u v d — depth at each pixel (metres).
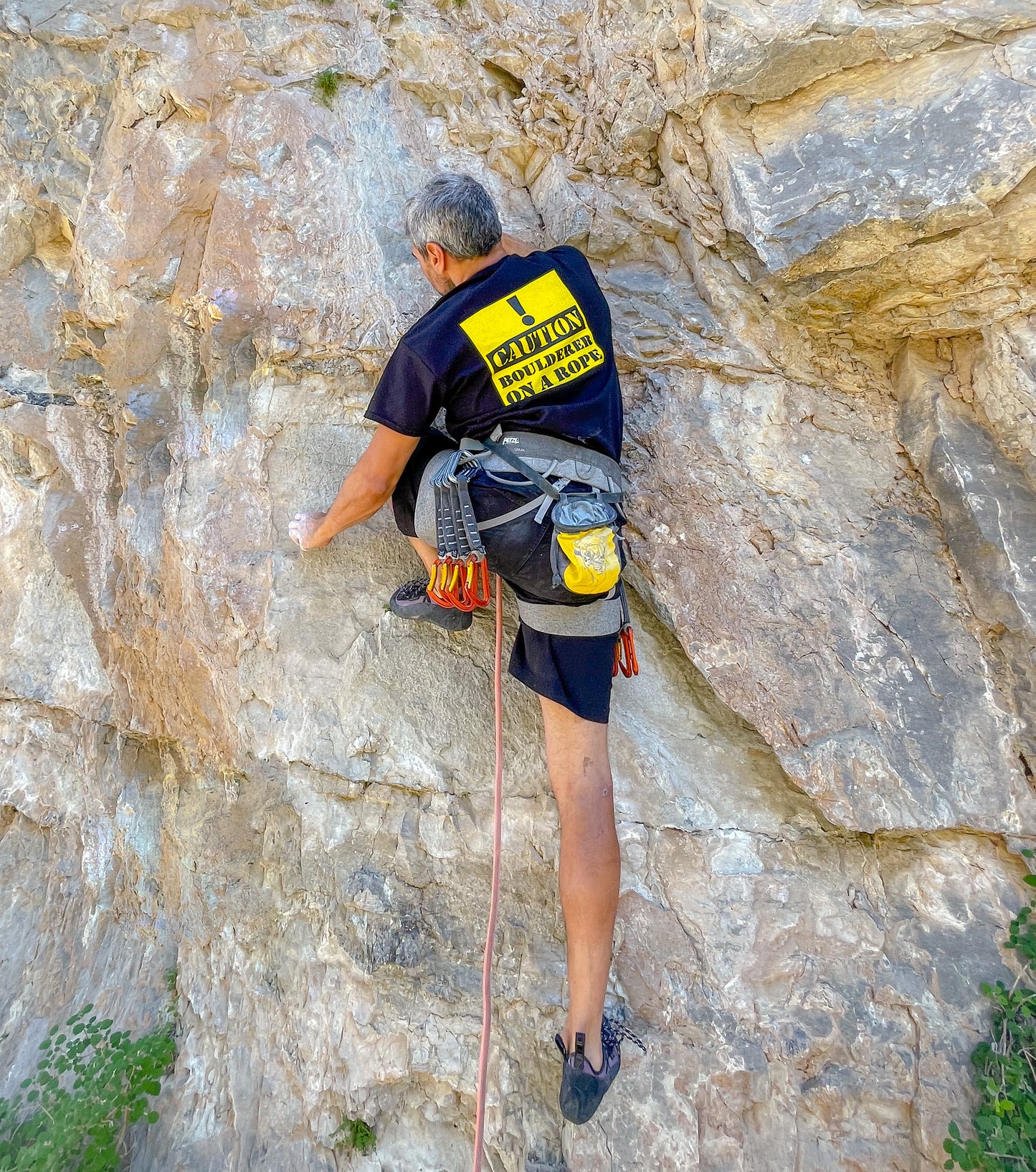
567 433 1.79
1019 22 1.93
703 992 2.12
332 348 2.47
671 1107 2.04
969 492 2.24
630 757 2.30
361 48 2.71
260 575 2.49
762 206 2.16
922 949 2.10
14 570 3.20
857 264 2.14
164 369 2.78
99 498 3.03
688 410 2.39
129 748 3.03
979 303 2.20
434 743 2.35
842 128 2.09
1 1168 2.44
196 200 2.68
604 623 1.89
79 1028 2.72
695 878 2.21
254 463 2.53
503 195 2.72
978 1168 1.85
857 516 2.33
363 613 2.44
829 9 2.00
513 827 2.29
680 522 2.35
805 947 2.14
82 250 2.82
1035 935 2.04
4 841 3.32
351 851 2.38
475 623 2.42
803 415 2.39
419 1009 2.30
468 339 1.74
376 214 2.58
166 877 2.88
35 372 3.06
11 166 3.01
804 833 2.24
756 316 2.39
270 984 2.52
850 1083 2.03
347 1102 2.35
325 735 2.41
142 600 2.77
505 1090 2.22
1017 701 2.16
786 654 2.25
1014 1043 1.96
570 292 1.84
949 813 2.11
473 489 1.80
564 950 2.23
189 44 2.77
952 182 1.96
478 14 2.71
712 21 2.09
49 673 3.12
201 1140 2.48
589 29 2.62
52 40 2.86
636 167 2.54
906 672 2.21
